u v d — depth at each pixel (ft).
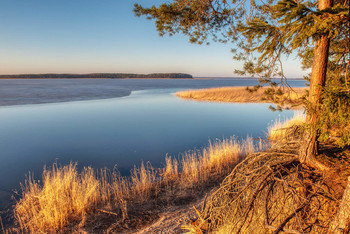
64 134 45.42
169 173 24.94
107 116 65.67
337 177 7.22
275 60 8.77
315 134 7.05
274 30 6.31
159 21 15.67
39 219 15.88
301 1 8.33
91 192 18.70
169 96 127.54
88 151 34.63
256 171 9.33
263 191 8.88
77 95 136.87
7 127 51.44
